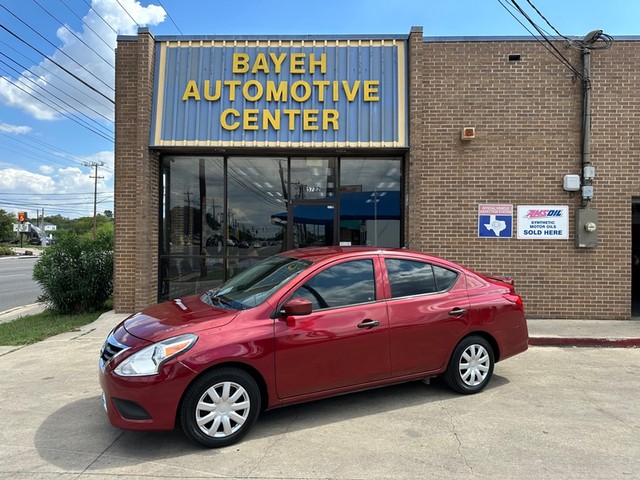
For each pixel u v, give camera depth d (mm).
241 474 3281
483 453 3596
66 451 3629
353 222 9469
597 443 3779
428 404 4617
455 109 8789
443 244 8789
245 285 4664
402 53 8781
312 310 4176
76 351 6664
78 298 9562
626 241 8664
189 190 9445
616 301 8664
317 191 9484
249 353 3775
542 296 8727
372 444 3748
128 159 8812
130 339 3793
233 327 3832
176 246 9445
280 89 8672
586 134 8555
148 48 8609
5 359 6266
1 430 4012
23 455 3559
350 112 8719
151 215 8898
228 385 3729
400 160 9422
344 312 4254
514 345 5102
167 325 3861
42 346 6949
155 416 3514
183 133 8695
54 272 9445
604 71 8680
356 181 9461
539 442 3793
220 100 8711
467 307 4824
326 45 8773
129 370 3539
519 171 8750
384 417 4297
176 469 3352
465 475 3264
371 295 4465
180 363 3561
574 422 4199
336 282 4383
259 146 8664
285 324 3984
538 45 8734
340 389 4215
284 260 4863
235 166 9453
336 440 3822
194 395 3611
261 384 3928
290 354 3951
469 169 8781
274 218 9477
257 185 9453
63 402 4680
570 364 6102
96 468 3367
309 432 3977
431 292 4777
